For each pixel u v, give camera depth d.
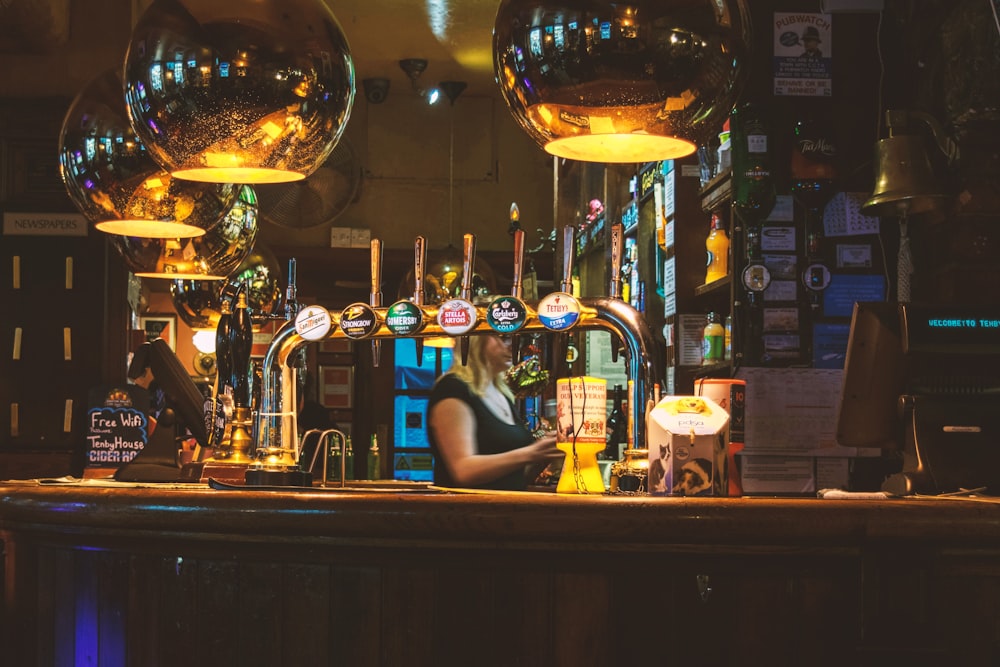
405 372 10.22
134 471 3.76
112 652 2.66
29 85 7.40
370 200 9.84
